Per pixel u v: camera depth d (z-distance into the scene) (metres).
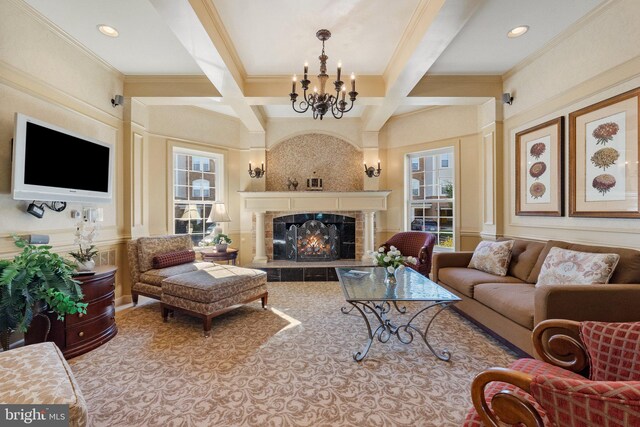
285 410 1.62
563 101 2.76
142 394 1.76
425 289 2.42
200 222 4.91
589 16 2.43
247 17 2.48
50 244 2.57
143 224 3.84
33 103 2.42
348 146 5.38
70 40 2.74
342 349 2.33
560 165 2.78
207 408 1.63
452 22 2.21
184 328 2.77
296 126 5.33
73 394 1.12
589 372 1.23
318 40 2.82
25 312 1.83
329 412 1.60
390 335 2.50
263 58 3.15
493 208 3.76
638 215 2.12
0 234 2.18
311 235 5.35
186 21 2.15
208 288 2.63
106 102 3.27
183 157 4.71
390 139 5.27
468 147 4.38
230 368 2.05
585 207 2.53
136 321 2.94
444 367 2.06
